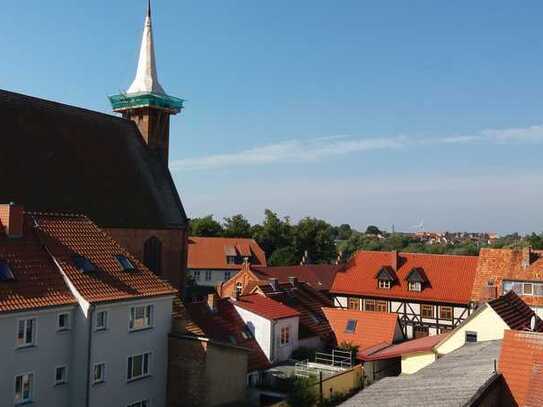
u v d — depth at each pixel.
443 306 60.72
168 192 56.56
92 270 34.38
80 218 39.16
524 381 22.20
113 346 33.34
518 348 23.23
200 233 129.88
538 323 41.31
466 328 38.72
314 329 53.53
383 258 68.19
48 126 47.84
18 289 30.14
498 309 38.66
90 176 48.91
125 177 52.44
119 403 33.62
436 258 65.56
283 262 115.81
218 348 36.44
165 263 53.97
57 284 32.34
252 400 39.12
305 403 37.62
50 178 45.31
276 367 45.53
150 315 36.25
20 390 29.52
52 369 31.02
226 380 37.03
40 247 34.16
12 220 33.22
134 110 58.34
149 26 62.28
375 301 64.62
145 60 61.50
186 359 36.47
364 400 23.59
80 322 32.03
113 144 53.53
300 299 59.00
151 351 36.00
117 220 49.09
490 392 21.45
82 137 50.53
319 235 128.50
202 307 47.38
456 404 19.62
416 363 40.25
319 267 86.50
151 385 35.91
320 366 46.06
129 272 36.88
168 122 59.72
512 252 59.66
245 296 52.22
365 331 53.56
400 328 54.75
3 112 44.69
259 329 47.44
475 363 26.88
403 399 22.23
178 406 36.59
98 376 32.62
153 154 57.91
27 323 29.84
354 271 68.06
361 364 45.97
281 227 128.62
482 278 58.88
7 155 43.09
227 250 107.69
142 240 51.38
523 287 55.84
